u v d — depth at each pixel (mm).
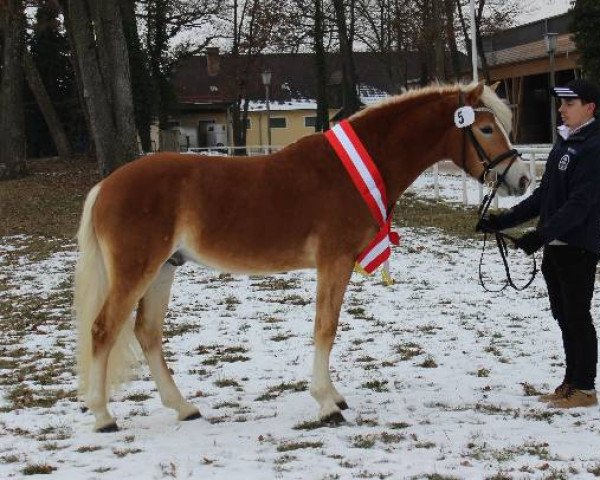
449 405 6066
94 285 5688
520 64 40250
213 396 6617
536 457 4723
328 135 5797
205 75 57625
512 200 19672
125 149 21969
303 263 5797
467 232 16188
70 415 6156
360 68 60469
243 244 5629
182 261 5863
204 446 5180
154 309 5941
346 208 5652
